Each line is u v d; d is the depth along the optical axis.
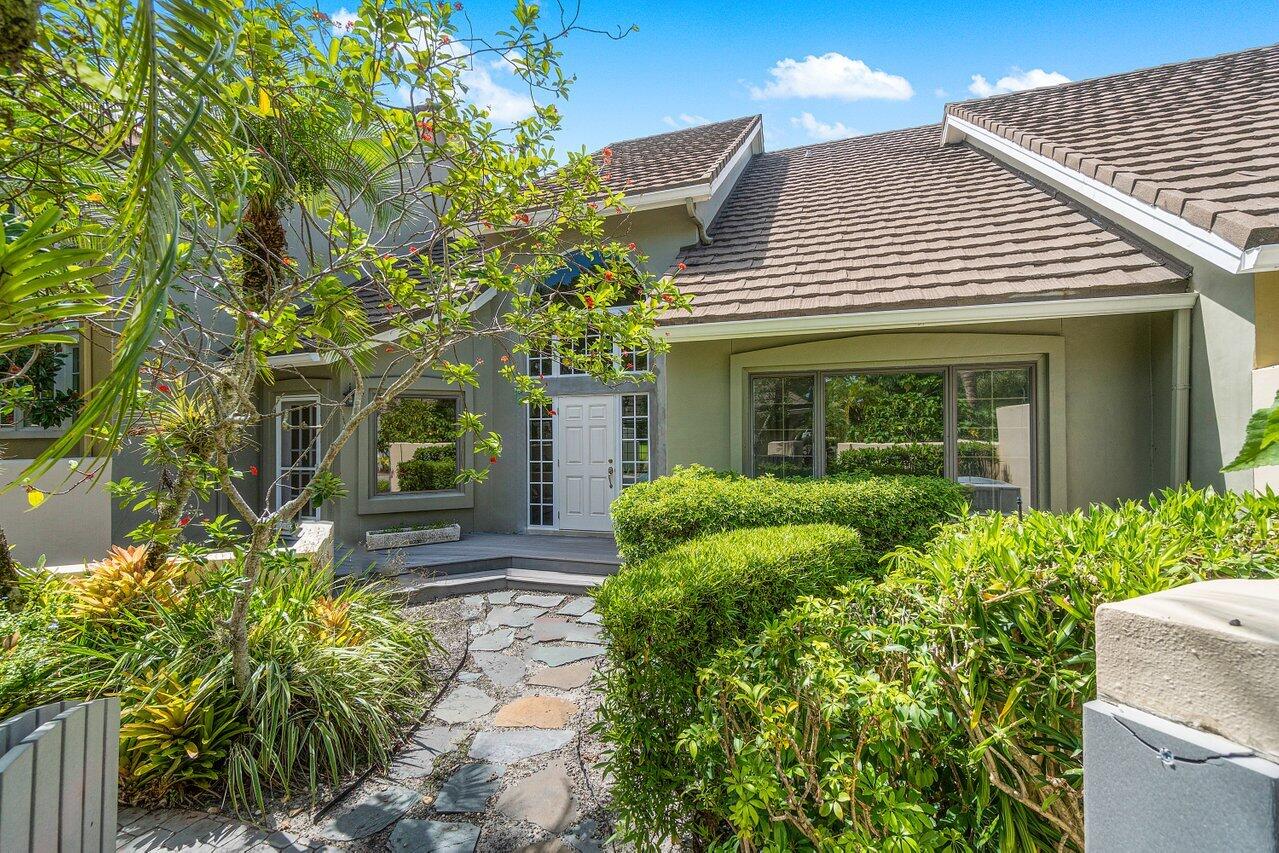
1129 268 5.70
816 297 6.56
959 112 9.74
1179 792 1.00
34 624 3.92
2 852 1.73
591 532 10.35
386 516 9.80
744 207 9.95
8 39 1.69
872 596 2.41
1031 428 6.31
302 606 4.64
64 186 3.19
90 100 2.98
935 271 6.45
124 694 3.59
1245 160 5.66
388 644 4.84
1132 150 6.61
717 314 6.77
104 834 2.29
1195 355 5.35
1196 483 5.35
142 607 4.41
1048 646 1.77
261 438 10.49
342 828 3.14
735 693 2.32
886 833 1.86
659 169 10.00
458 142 4.16
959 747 1.93
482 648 5.73
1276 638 0.92
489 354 10.73
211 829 3.13
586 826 3.14
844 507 5.61
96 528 7.18
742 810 2.02
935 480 6.07
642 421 10.12
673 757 2.65
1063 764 1.71
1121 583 1.75
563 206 4.85
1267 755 0.91
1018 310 5.66
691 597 2.86
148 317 1.62
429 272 4.27
